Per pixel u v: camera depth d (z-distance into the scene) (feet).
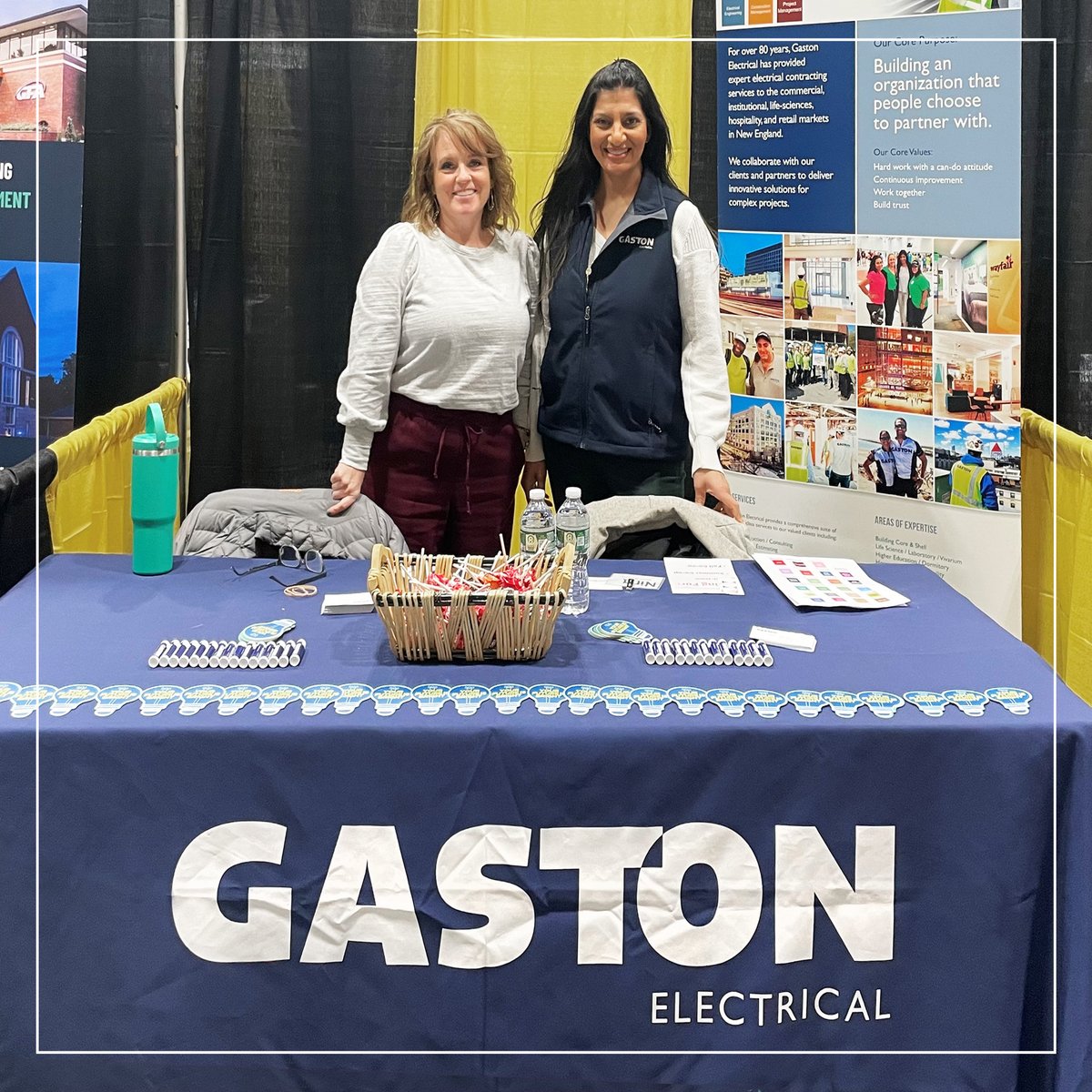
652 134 8.83
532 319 9.16
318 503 7.91
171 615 6.07
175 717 4.74
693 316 8.94
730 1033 4.89
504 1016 4.84
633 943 4.82
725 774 4.74
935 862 4.82
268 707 4.85
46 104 9.79
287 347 10.27
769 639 5.72
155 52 9.85
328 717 4.76
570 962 4.82
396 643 5.32
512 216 8.92
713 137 10.05
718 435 8.97
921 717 4.81
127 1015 4.81
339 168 10.12
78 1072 4.85
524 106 9.98
